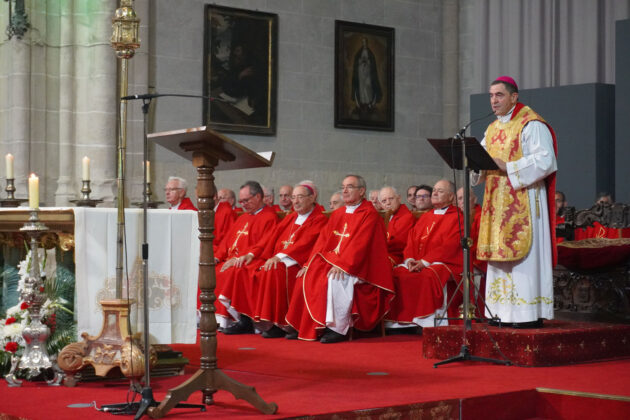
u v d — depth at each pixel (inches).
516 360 269.9
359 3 677.3
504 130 289.0
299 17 647.8
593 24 619.5
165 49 592.7
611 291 372.8
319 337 354.0
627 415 211.3
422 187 428.5
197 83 604.4
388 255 366.3
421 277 367.2
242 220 418.3
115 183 558.3
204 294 196.7
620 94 547.2
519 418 224.1
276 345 336.5
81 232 237.0
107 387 231.1
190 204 439.8
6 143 550.3
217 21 610.2
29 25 542.9
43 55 551.5
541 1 645.9
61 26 557.0
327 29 661.3
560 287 388.8
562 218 439.8
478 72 687.7
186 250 249.4
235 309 375.9
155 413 187.0
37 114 550.3
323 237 371.9
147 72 579.5
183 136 190.1
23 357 234.1
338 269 350.6
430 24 712.4
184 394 191.8
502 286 289.0
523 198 283.3
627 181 543.5
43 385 234.1
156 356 237.5
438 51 716.0
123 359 220.1
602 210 380.5
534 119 283.9
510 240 283.0
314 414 191.9
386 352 311.4
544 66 645.9
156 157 585.9
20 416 192.2
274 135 636.7
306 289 355.3
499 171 288.0
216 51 609.9
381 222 366.0
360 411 197.2
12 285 262.2
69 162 556.1
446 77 714.8
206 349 195.9
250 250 392.8
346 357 296.5
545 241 286.8
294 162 646.5
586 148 569.9
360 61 674.2
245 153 193.5
